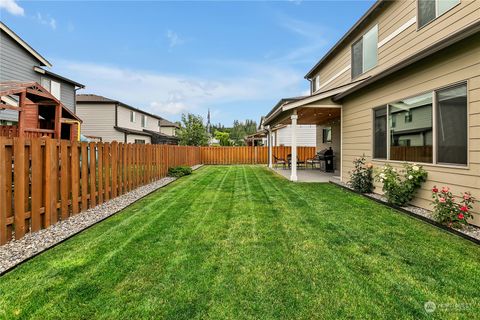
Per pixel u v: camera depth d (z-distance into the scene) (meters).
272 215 4.81
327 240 3.58
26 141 3.60
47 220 3.98
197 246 3.37
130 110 23.64
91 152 5.27
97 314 2.08
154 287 2.44
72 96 16.59
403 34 6.89
